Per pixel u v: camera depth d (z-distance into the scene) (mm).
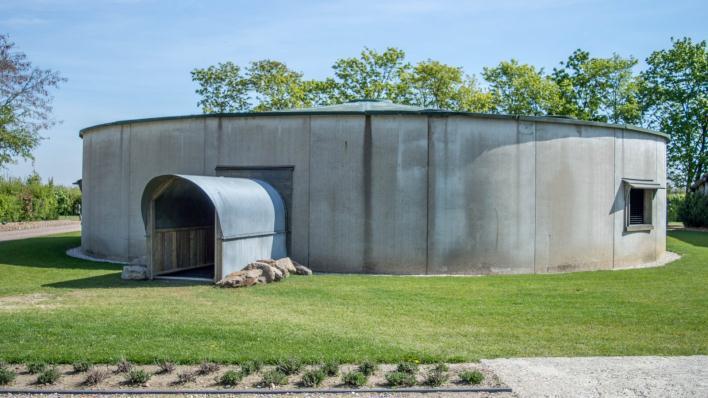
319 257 14516
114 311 8898
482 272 14453
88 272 13977
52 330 7574
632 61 42469
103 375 5941
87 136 18453
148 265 12648
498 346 7266
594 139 15953
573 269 15414
